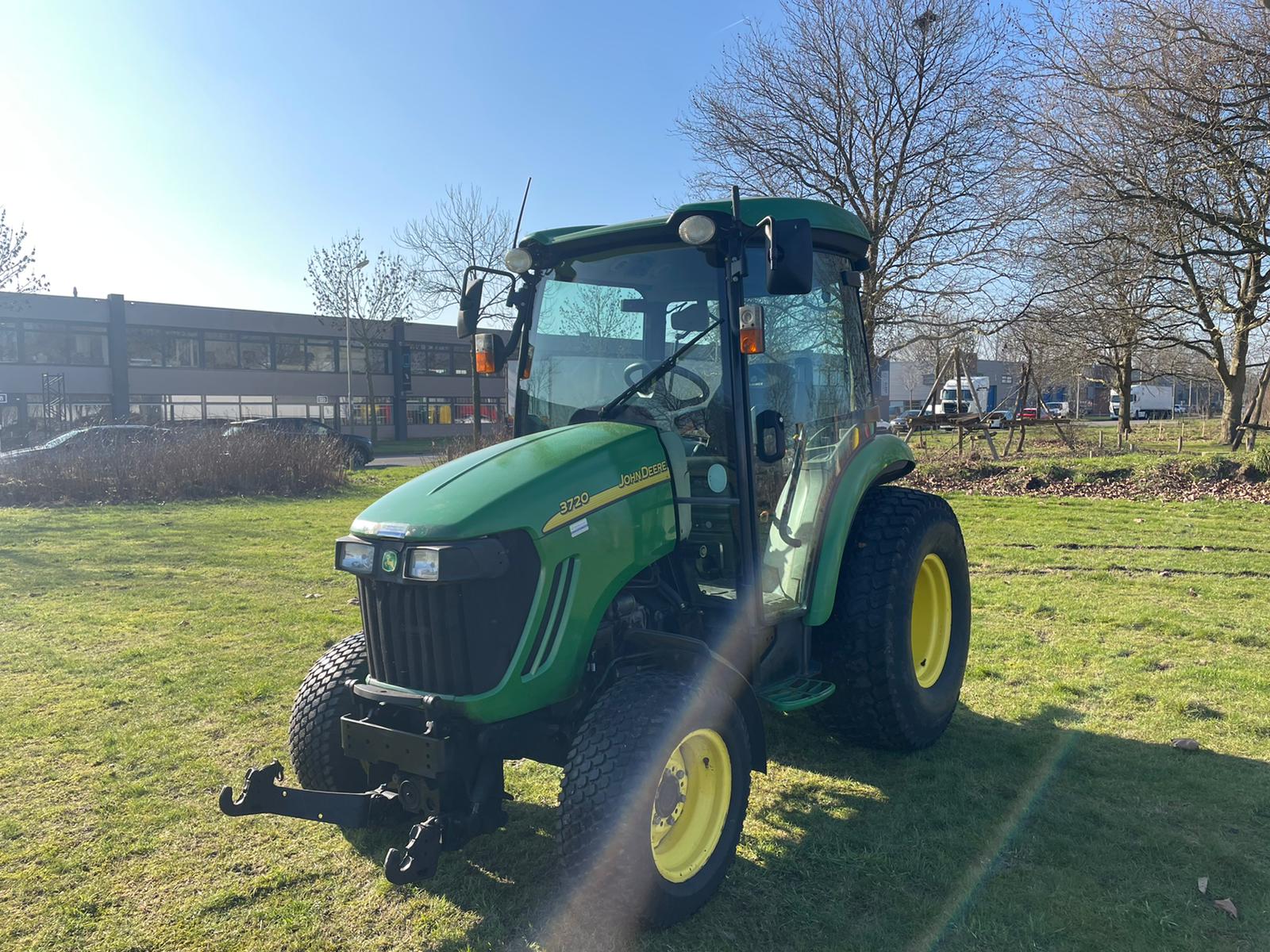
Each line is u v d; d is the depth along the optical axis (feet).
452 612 9.37
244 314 144.36
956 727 15.01
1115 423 139.74
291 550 33.86
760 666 11.96
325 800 9.82
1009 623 20.95
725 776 10.14
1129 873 10.38
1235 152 44.80
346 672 11.27
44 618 23.08
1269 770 13.00
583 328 12.83
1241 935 9.21
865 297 63.46
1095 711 15.47
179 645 20.49
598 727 9.29
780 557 12.65
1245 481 42.98
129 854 11.18
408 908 9.96
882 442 14.94
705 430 11.75
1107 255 55.93
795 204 12.51
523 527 9.57
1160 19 45.80
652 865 8.97
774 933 9.38
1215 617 20.90
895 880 10.37
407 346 162.20
